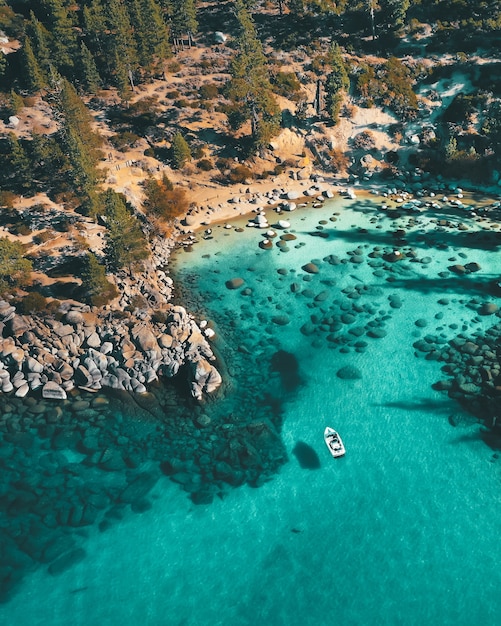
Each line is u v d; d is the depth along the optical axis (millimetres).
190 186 88312
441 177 92000
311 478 47000
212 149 92938
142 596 39750
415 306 64250
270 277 70938
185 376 55625
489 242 75188
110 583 40562
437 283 67812
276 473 47438
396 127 96438
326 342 60188
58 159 79062
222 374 56500
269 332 62000
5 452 49594
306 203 88125
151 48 98062
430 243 75562
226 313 64938
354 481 46594
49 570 41281
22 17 111625
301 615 38281
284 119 97875
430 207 85000
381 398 53625
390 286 67938
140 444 50156
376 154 94938
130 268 64500
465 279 68188
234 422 51781
